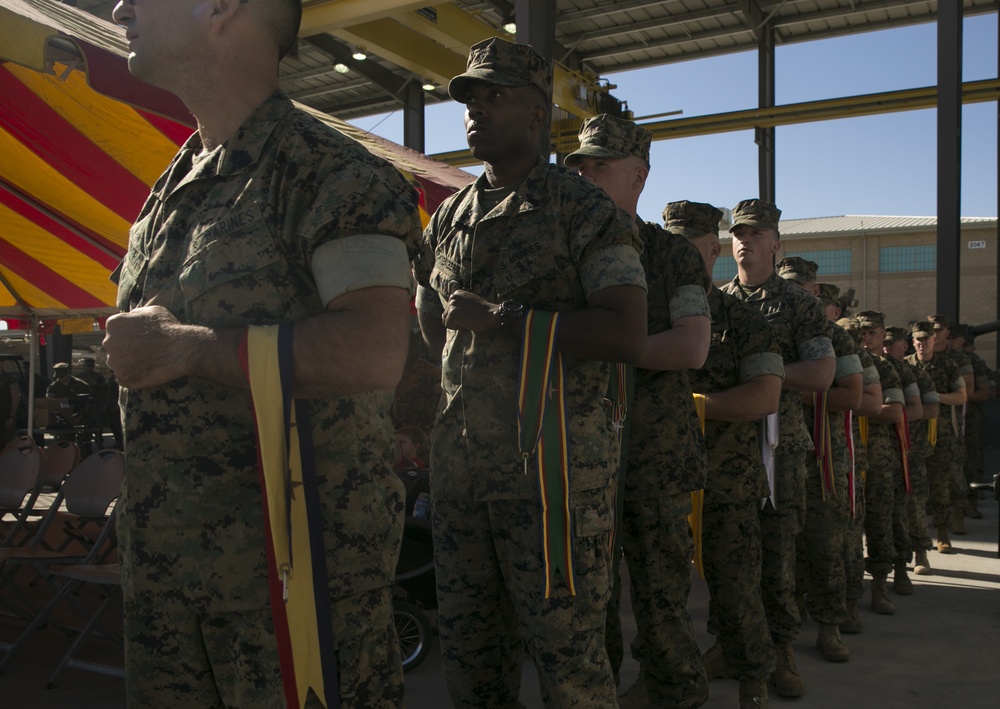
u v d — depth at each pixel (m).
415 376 6.07
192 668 1.41
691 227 3.58
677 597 3.05
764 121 22.70
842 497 4.72
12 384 12.52
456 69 21.03
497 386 2.28
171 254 1.46
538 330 2.14
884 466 5.84
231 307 1.38
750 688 3.54
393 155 5.20
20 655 4.56
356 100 26.83
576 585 2.18
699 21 21.95
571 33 22.58
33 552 4.69
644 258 3.07
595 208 2.25
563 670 2.18
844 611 4.75
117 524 1.47
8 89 4.26
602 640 2.27
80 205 5.97
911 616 5.70
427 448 5.45
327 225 1.32
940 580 6.89
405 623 4.40
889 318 47.53
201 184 1.45
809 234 48.97
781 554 3.99
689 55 23.81
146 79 1.50
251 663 1.37
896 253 47.59
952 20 14.11
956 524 9.32
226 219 1.39
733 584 3.48
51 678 4.07
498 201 2.42
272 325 1.31
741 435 3.52
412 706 3.89
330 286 1.32
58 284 8.13
